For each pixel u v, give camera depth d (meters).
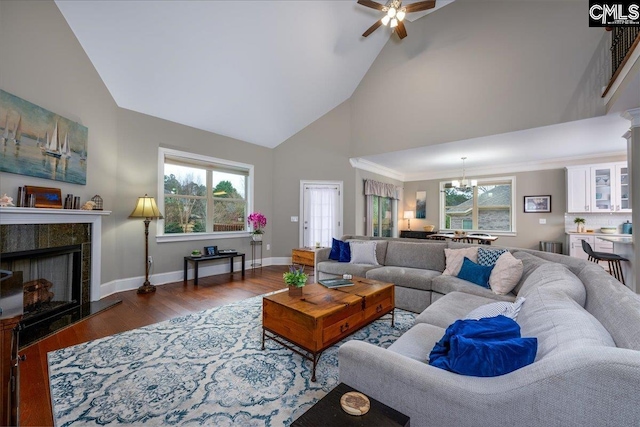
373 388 1.04
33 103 2.67
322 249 4.15
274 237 5.90
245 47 3.70
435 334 1.58
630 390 0.64
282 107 5.09
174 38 3.24
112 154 3.62
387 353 1.07
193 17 3.12
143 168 3.95
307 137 5.96
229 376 1.80
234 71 3.93
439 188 7.41
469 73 4.34
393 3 3.12
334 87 5.41
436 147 4.91
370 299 2.30
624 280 3.73
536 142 4.55
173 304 3.22
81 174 3.18
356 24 4.38
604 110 3.33
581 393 0.69
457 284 2.68
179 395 1.61
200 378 1.77
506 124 4.01
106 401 1.55
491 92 4.14
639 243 2.97
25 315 2.66
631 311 1.02
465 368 0.93
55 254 2.88
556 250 5.71
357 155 5.79
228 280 4.44
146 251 3.76
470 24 4.32
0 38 2.41
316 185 5.97
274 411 1.49
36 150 2.68
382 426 0.78
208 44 3.45
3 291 1.13
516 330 1.08
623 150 5.02
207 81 3.89
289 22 3.72
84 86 3.22
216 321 2.72
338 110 5.93
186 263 4.29
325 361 2.00
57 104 2.91
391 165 6.67
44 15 2.76
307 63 4.51
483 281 2.67
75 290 3.09
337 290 2.40
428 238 6.51
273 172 5.93
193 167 4.70
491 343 0.95
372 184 6.36
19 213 2.48
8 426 1.01
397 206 7.71
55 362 1.95
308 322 1.81
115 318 2.79
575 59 3.52
